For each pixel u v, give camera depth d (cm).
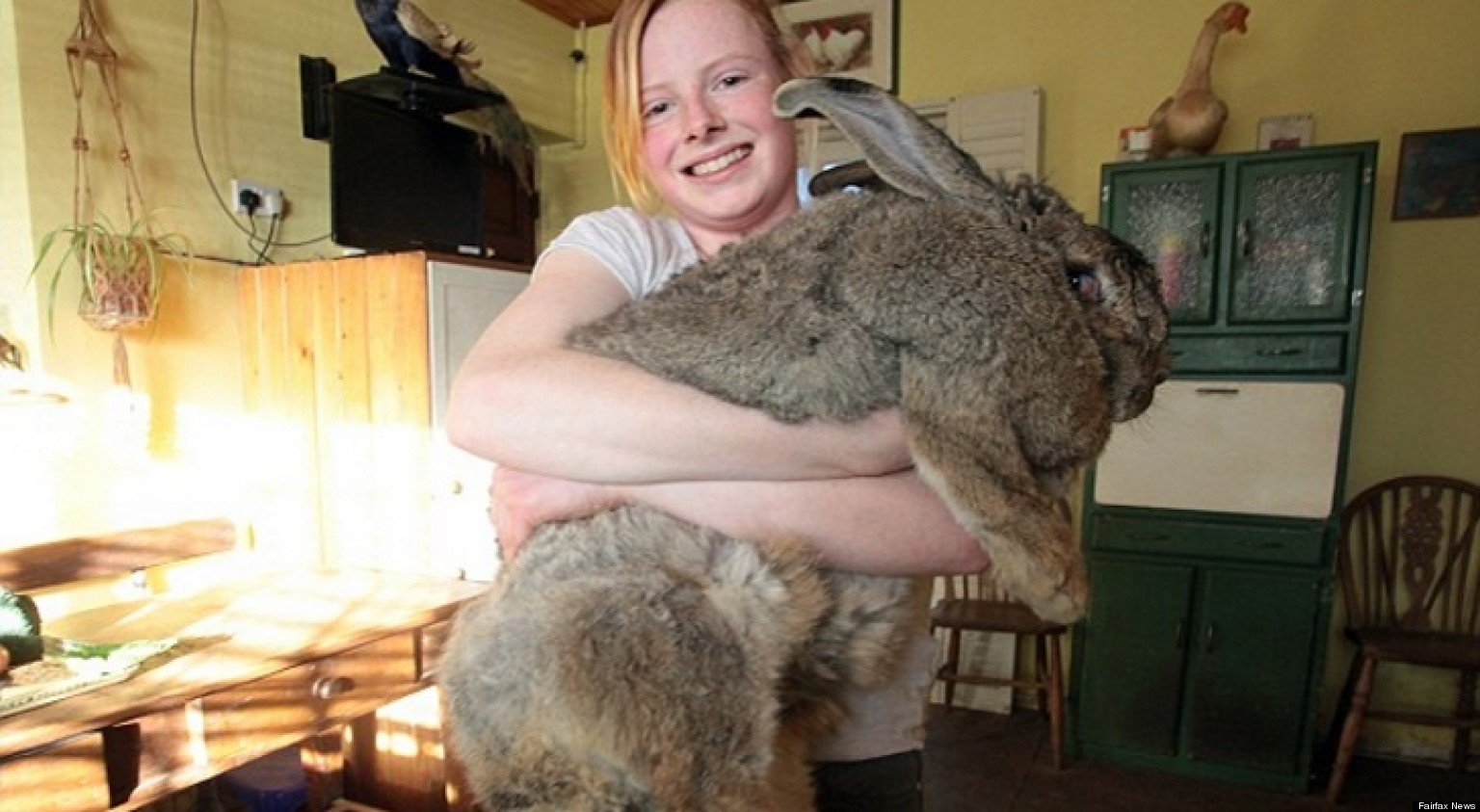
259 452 318
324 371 305
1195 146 321
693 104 108
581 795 80
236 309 313
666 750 77
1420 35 324
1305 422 305
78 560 249
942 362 80
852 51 409
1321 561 307
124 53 271
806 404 80
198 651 190
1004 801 309
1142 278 102
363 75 340
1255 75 348
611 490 86
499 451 83
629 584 81
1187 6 354
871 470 84
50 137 252
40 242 249
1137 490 330
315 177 338
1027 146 376
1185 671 328
